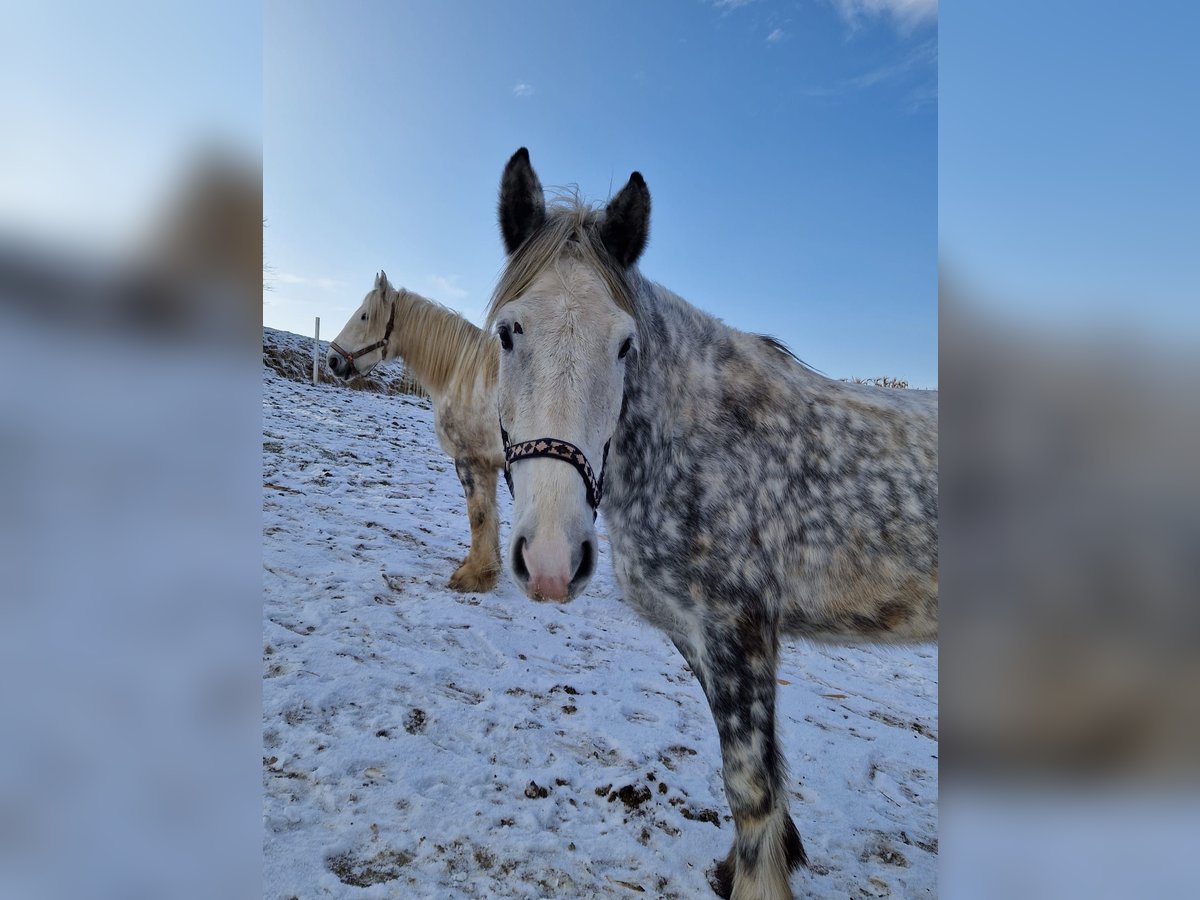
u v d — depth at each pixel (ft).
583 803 8.05
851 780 9.98
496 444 15.42
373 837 6.81
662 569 6.93
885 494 7.50
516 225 6.88
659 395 6.93
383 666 10.50
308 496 20.21
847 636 7.86
